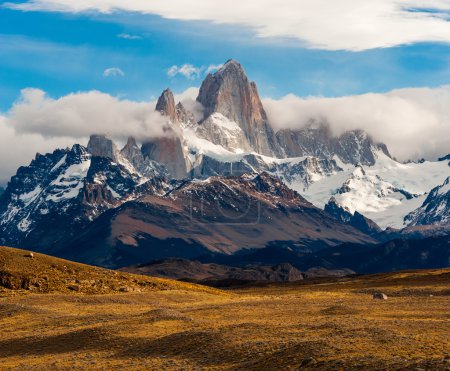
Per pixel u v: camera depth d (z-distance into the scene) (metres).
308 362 92.56
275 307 178.00
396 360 87.06
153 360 111.81
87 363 114.62
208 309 177.62
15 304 185.12
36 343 137.88
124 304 197.88
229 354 107.00
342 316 148.12
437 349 93.69
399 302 180.62
